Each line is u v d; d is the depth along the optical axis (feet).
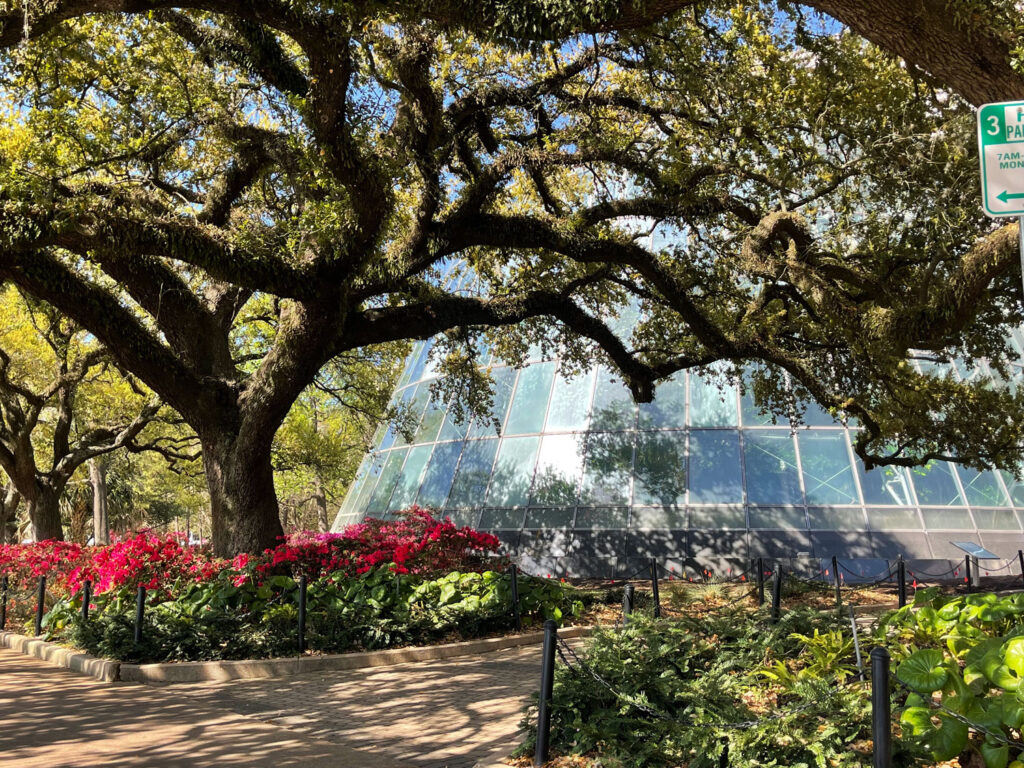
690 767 17.42
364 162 36.45
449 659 37.04
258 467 46.98
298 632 36.60
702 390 83.97
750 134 43.27
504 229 46.93
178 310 48.78
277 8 30.60
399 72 38.81
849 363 52.75
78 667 36.37
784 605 46.75
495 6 24.22
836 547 71.36
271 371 45.21
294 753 21.79
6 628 50.55
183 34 45.06
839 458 77.51
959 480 75.51
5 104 38.81
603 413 84.48
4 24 26.68
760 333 52.44
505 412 90.33
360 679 32.65
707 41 41.50
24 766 20.68
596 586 59.41
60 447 80.48
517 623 41.96
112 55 43.68
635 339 62.64
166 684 32.78
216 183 50.70
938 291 34.45
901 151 41.27
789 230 45.85
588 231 47.37
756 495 75.77
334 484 172.45
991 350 51.93
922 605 23.72
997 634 20.27
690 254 53.88
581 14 23.15
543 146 49.96
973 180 39.11
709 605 45.65
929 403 50.44
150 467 172.35
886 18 20.24
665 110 46.19
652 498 77.20
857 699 18.15
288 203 54.75
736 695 21.49
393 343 83.76
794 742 17.31
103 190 38.83
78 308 42.96
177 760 21.15
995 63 19.99
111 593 43.16
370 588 42.22
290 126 44.88
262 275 39.73
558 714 21.06
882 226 46.21
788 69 43.11
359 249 39.99
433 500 86.84
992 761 14.61
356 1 26.48
